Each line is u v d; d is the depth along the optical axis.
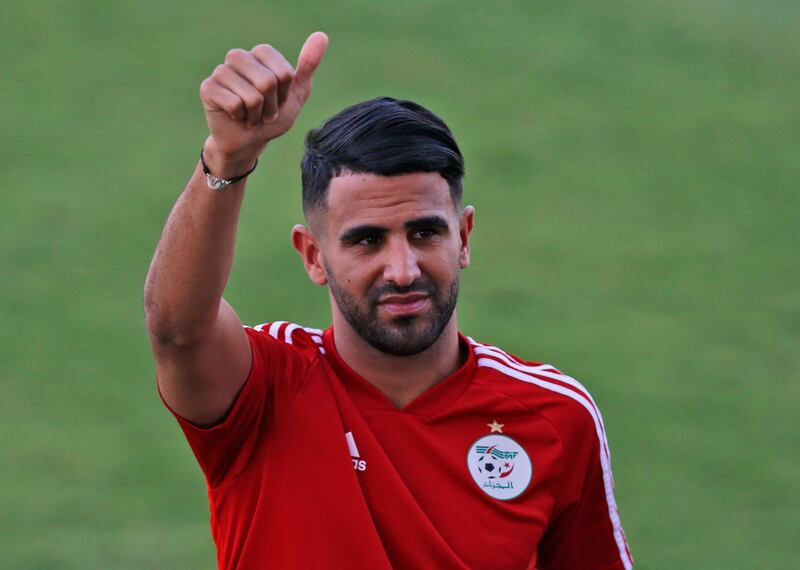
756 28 63.91
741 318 40.31
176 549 28.05
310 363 10.24
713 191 49.62
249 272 41.56
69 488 30.95
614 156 52.16
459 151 9.80
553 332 39.09
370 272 9.56
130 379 36.69
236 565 9.95
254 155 8.55
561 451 10.37
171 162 51.09
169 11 63.16
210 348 9.25
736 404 34.97
